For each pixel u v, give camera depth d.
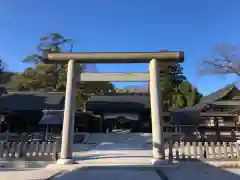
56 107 35.75
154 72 11.91
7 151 12.28
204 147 12.42
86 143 24.70
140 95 43.28
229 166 11.07
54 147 12.32
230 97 37.47
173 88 57.34
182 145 12.39
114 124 43.81
